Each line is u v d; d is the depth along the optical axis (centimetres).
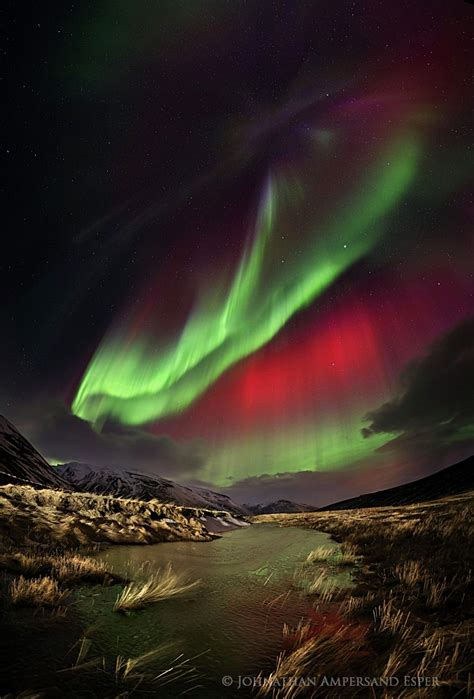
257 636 487
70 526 1131
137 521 1488
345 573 866
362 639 468
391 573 777
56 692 328
